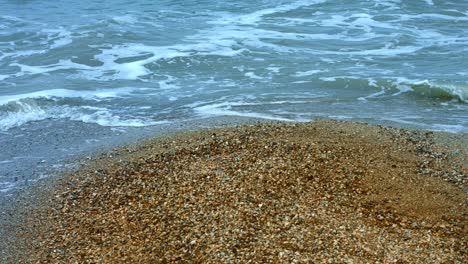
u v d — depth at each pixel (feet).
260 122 37.42
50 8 71.67
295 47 54.08
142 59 51.49
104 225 25.38
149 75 48.06
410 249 22.41
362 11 65.67
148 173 30.12
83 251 23.48
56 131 37.68
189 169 30.04
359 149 32.09
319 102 41.32
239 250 22.38
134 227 24.85
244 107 40.65
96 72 48.75
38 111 40.75
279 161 30.14
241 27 61.05
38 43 55.93
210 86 45.29
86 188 29.43
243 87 44.80
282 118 38.27
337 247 22.43
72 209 27.37
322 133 34.60
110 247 23.52
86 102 42.45
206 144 33.35
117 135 36.68
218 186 27.73
